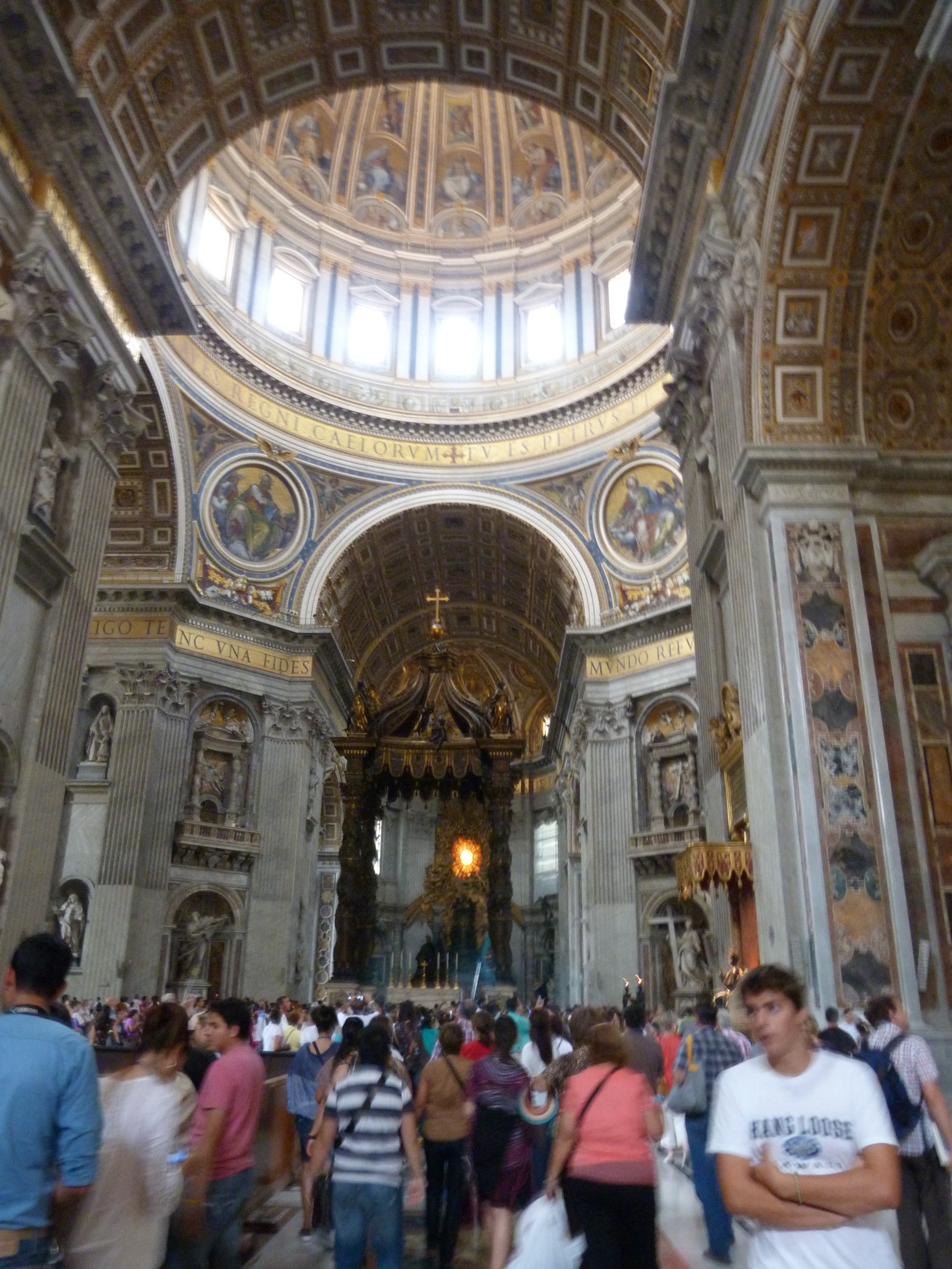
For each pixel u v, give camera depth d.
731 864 11.52
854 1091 2.62
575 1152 4.14
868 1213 2.47
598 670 28.23
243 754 26.77
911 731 10.30
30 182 11.77
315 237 31.28
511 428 30.62
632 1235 3.98
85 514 13.34
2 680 11.59
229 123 15.93
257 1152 7.23
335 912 36.84
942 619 10.71
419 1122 6.89
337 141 31.67
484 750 24.09
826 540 10.66
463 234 33.28
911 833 9.92
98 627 25.17
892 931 9.36
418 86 31.91
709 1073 6.02
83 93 11.59
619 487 29.11
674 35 12.56
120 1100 3.53
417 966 37.69
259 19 14.76
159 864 23.83
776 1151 2.57
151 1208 3.42
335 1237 4.63
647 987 24.94
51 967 3.12
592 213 31.56
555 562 30.48
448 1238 6.18
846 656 10.29
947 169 10.29
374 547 31.19
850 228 10.60
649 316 15.12
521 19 15.20
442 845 40.47
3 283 11.14
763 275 10.82
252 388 28.17
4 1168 2.79
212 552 27.09
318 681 29.20
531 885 40.53
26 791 11.78
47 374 11.96
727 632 13.55
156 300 14.55
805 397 11.18
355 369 30.86
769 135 10.56
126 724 24.31
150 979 23.09
